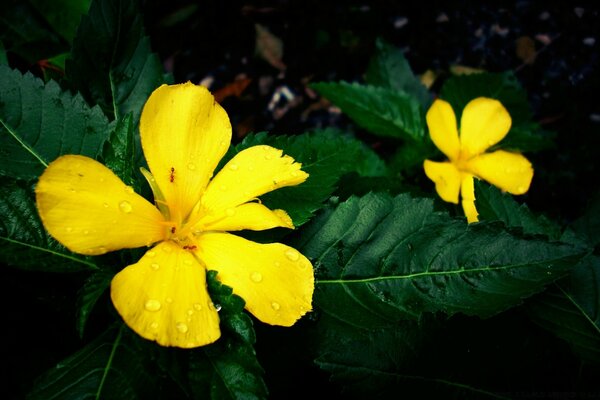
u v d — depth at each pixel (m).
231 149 0.11
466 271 0.10
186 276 0.08
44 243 0.08
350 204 0.10
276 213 0.09
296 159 0.11
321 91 0.17
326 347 0.10
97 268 0.09
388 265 0.10
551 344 0.10
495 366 0.10
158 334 0.07
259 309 0.08
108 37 0.11
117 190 0.08
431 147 0.16
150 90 0.12
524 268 0.10
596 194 0.12
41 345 0.09
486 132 0.15
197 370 0.08
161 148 0.09
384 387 0.09
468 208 0.14
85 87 0.11
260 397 0.08
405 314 0.10
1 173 0.09
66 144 0.10
